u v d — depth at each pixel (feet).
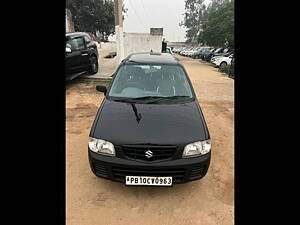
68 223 8.38
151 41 58.13
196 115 10.87
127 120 10.05
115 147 9.14
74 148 13.66
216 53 84.43
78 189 10.12
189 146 9.25
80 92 26.53
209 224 8.63
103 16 118.83
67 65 27.02
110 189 10.21
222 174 11.58
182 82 12.89
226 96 28.89
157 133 9.38
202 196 10.03
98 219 8.66
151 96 11.98
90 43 34.09
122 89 12.37
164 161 9.04
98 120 10.30
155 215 8.95
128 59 14.37
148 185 9.17
